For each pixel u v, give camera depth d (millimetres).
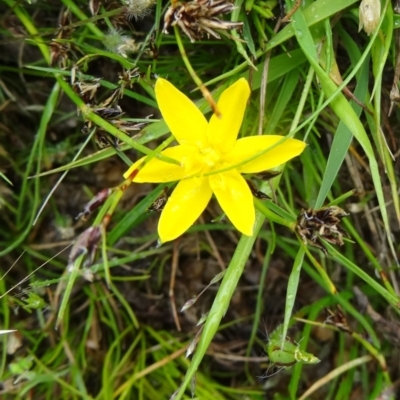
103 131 90
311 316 118
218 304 91
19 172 124
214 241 131
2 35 117
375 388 115
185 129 85
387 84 113
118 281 127
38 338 121
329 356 129
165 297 130
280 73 103
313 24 96
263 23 102
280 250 131
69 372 121
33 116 125
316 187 120
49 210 127
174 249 126
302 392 127
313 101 104
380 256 121
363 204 118
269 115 110
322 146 120
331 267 127
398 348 121
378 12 87
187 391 120
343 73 116
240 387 128
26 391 113
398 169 117
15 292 118
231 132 85
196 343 90
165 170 85
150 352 126
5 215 124
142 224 128
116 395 117
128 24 102
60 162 126
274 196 98
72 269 74
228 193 86
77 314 127
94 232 75
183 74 115
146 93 119
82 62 100
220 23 80
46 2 117
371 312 118
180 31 107
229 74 96
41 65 121
